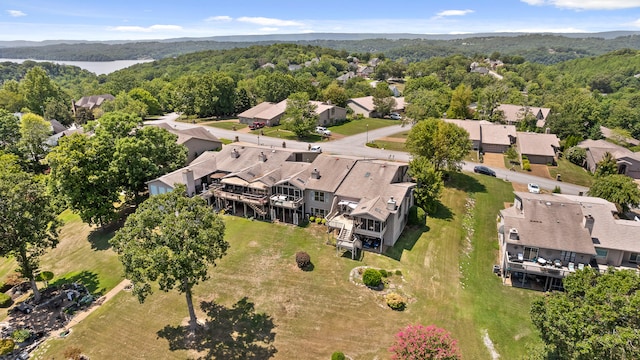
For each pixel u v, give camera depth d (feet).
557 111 350.84
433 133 202.39
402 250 142.51
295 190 162.20
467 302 117.29
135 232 94.38
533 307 84.23
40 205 118.83
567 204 135.64
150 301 117.29
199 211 98.99
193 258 93.40
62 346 101.45
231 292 120.57
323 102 378.12
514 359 95.96
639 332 65.46
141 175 173.88
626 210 163.32
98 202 156.04
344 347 99.55
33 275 124.06
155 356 97.60
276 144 275.59
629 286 75.36
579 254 122.42
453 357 81.92
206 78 386.52
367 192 153.69
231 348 99.35
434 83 477.77
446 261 138.00
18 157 227.81
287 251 141.79
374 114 397.39
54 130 327.06
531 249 126.52
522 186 207.92
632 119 371.15
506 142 263.90
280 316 110.42
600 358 68.08
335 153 252.01
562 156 267.39
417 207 163.53
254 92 437.58
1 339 101.14
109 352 99.30
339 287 122.31
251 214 171.94
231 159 197.67
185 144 236.63
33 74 409.69
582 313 73.00
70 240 159.02
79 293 121.19
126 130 180.86
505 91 444.14
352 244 135.13
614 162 214.48
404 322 108.06
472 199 189.26
